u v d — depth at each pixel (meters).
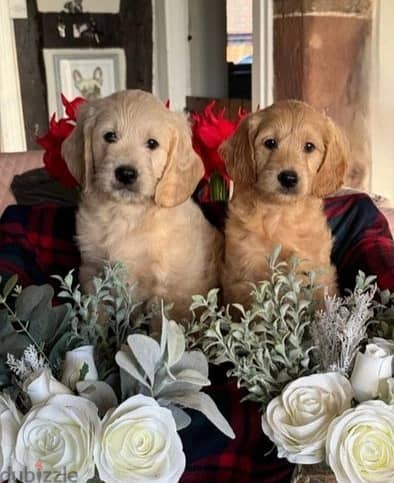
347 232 1.59
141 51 4.19
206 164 1.70
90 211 1.50
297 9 2.53
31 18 3.82
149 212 1.45
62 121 1.68
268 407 0.87
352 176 2.75
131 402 0.84
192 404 0.85
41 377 0.86
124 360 0.86
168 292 1.47
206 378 0.88
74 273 1.56
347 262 1.54
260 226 1.49
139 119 1.41
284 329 0.94
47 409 0.83
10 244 1.53
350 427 0.81
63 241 1.59
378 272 1.38
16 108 3.87
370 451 0.81
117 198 1.41
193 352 0.91
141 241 1.46
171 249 1.47
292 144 1.42
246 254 1.48
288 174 1.39
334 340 0.91
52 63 3.93
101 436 0.82
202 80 4.23
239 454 0.94
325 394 0.86
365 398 0.86
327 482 0.88
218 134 1.67
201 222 1.56
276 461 0.95
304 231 1.49
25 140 3.96
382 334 1.00
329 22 2.54
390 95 2.72
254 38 2.79
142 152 1.41
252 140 1.45
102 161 1.42
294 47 2.59
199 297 0.96
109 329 1.11
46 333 0.97
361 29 2.61
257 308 0.96
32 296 0.97
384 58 2.67
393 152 2.79
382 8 2.62
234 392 0.98
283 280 0.99
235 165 1.49
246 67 4.18
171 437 0.82
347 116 2.68
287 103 1.49
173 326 0.89
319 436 0.83
